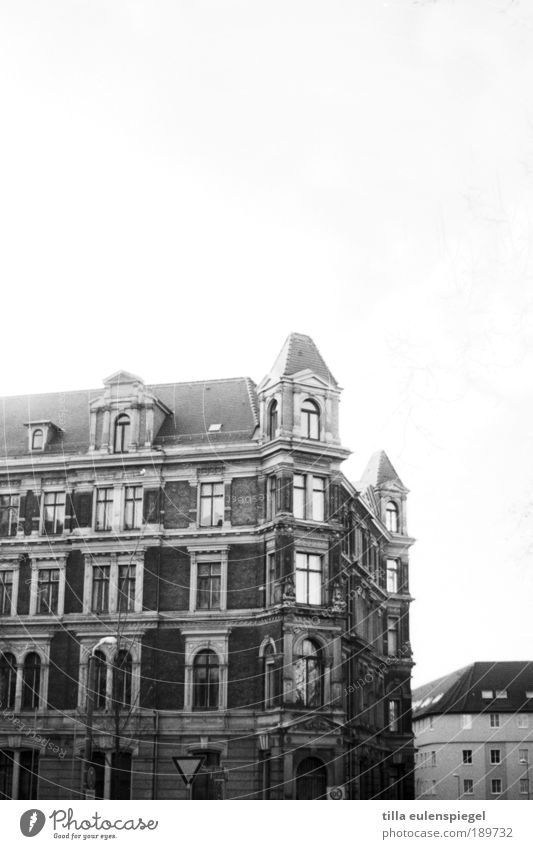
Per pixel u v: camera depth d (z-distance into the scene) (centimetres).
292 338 5188
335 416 5072
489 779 7956
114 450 5194
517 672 8312
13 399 5588
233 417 5250
